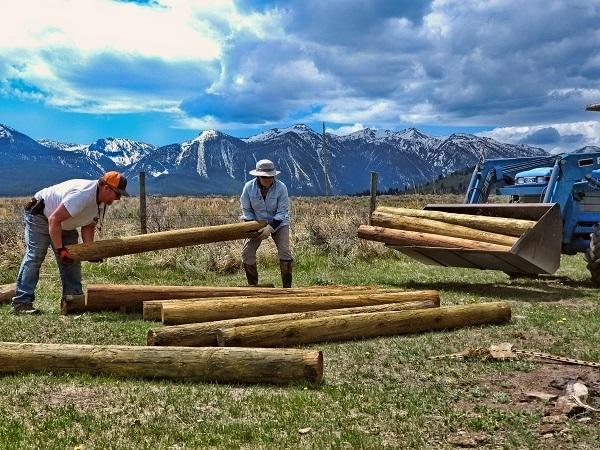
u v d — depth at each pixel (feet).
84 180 21.72
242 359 14.06
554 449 10.55
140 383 13.88
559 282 29.99
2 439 10.46
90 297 21.62
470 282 29.96
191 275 31.94
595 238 27.84
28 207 21.77
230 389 13.65
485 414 12.09
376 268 35.32
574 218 29.84
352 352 16.87
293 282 30.04
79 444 10.38
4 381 13.89
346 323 18.16
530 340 18.11
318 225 41.88
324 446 10.51
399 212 29.94
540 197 31.68
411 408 12.44
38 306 23.43
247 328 16.67
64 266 22.30
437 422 11.77
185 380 14.11
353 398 13.05
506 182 33.04
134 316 21.44
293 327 17.35
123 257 33.63
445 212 29.66
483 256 26.27
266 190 25.54
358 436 10.83
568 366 15.40
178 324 19.20
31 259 22.00
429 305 20.30
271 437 10.81
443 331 19.48
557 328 19.42
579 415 12.07
